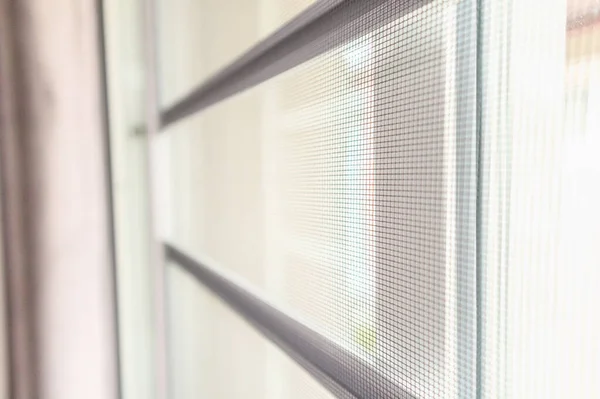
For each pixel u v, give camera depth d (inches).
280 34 33.5
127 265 63.5
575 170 15.4
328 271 28.8
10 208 56.4
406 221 22.2
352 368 26.1
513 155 17.5
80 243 59.2
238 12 40.6
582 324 15.3
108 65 60.9
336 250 27.9
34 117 56.2
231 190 44.4
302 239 32.0
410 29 21.5
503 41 17.7
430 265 21.0
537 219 16.6
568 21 15.4
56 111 56.8
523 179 17.1
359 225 25.5
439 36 20.2
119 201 62.6
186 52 55.2
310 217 30.9
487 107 18.4
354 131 25.6
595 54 14.7
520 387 17.3
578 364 15.5
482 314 18.8
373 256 24.4
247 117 40.3
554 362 16.2
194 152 54.4
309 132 30.6
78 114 57.9
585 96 15.0
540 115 16.4
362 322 25.4
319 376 29.5
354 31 25.2
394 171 22.8
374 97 24.0
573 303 15.6
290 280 33.8
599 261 14.8
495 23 18.0
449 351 20.1
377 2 23.4
